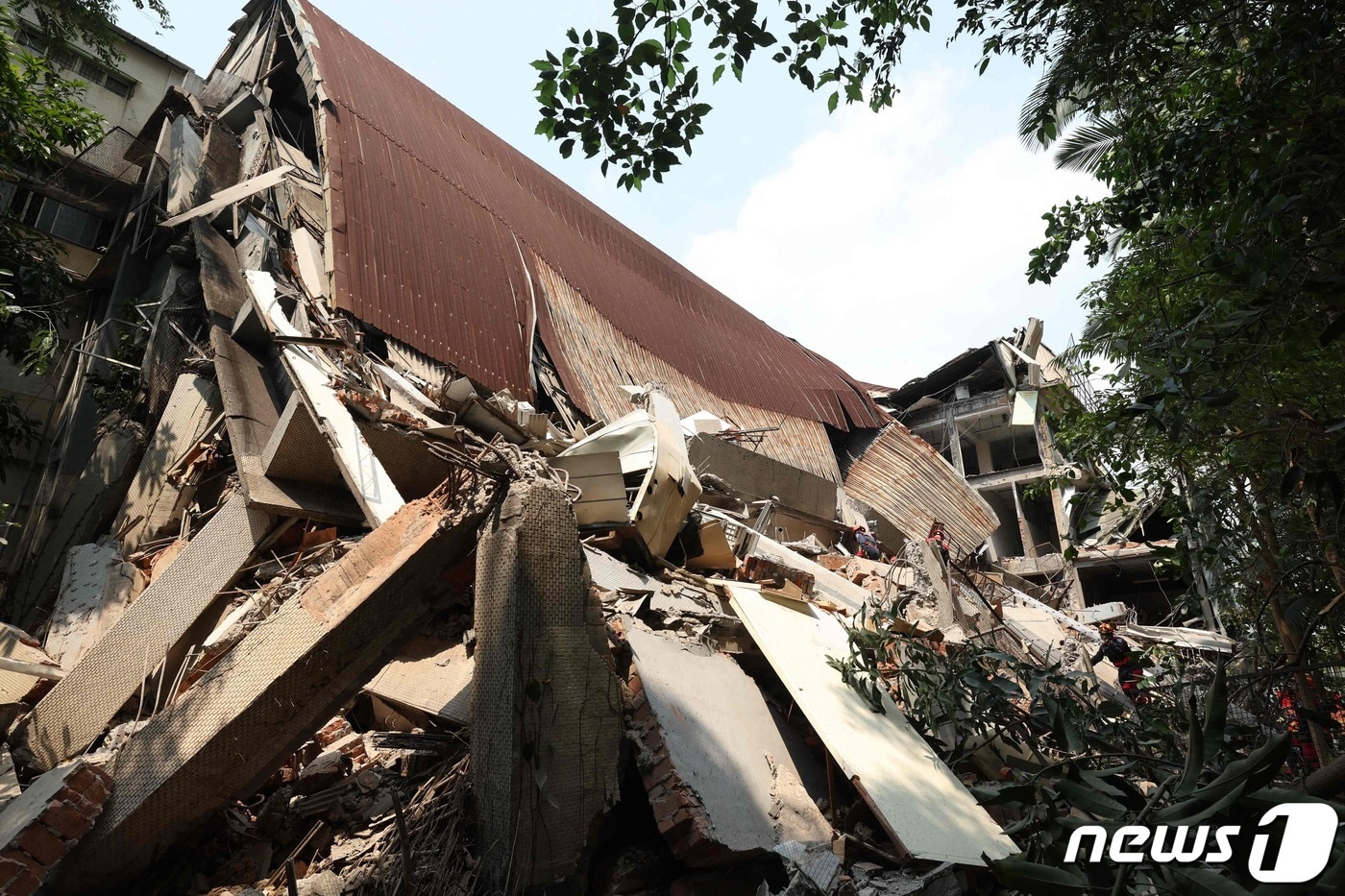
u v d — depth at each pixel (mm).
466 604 6090
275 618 4523
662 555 7699
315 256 12500
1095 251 7977
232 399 9203
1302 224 5055
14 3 11109
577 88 5488
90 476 11242
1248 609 8938
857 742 5539
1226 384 5277
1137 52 5973
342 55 16875
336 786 5250
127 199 16062
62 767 4516
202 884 4613
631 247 23156
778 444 19781
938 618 9938
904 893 4465
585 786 4355
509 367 13992
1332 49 4891
